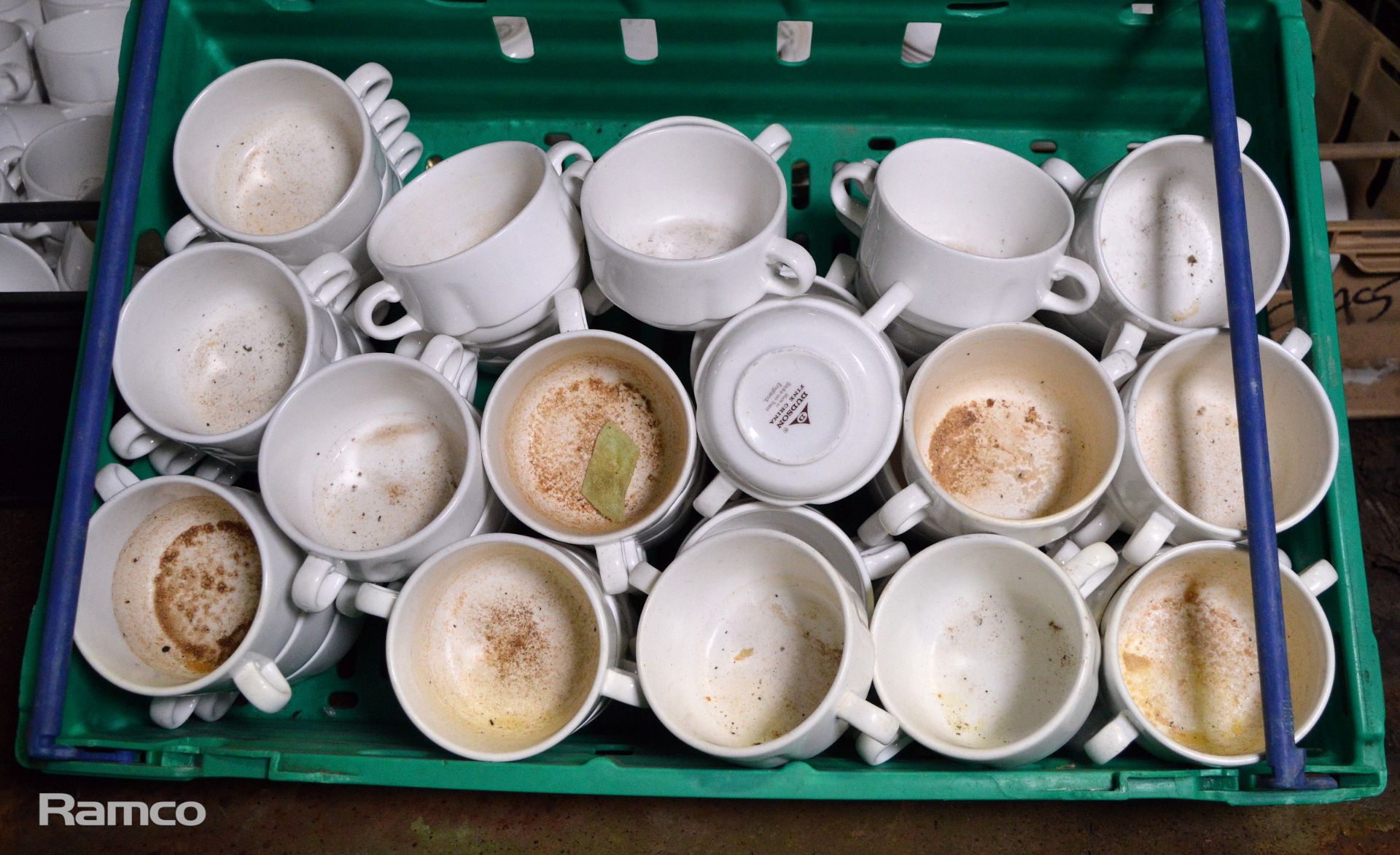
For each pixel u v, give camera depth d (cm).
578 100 59
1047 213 49
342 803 57
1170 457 50
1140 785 41
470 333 48
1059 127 59
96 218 55
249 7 53
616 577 43
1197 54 53
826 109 58
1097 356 53
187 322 50
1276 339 64
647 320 46
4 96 73
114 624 46
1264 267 50
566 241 46
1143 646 46
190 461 50
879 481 47
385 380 48
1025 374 49
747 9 52
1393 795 57
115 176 47
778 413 43
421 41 55
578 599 47
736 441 43
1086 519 47
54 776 58
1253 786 41
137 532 48
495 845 56
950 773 41
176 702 45
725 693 45
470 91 58
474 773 42
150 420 45
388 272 45
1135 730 42
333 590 43
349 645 51
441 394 46
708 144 48
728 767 42
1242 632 46
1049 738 39
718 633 46
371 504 49
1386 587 65
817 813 56
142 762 44
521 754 41
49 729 42
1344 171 69
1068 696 40
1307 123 50
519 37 59
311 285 48
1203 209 54
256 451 47
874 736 38
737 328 44
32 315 57
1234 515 48
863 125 59
